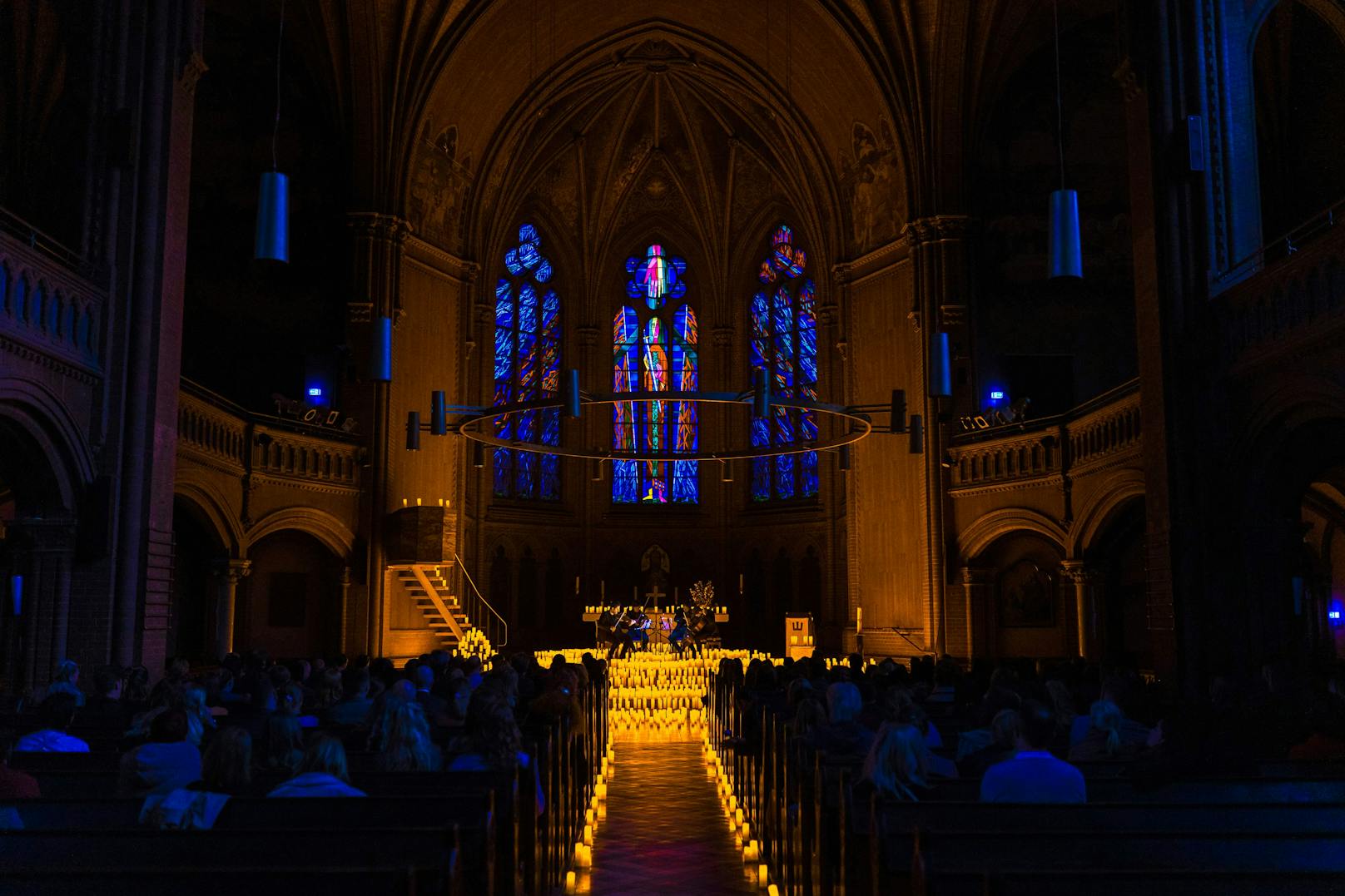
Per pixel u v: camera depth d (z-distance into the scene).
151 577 19.16
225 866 5.57
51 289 17.53
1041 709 7.00
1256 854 5.60
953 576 32.28
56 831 5.61
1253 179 19.22
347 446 31.98
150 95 19.77
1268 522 17.95
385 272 32.78
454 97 34.91
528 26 34.88
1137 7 20.08
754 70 37.81
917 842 5.03
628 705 27.03
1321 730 10.75
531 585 43.56
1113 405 25.50
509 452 43.12
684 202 45.44
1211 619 18.25
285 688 12.97
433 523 32.03
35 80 23.52
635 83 41.12
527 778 8.53
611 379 45.78
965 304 32.47
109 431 18.94
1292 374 16.55
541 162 42.22
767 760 11.40
